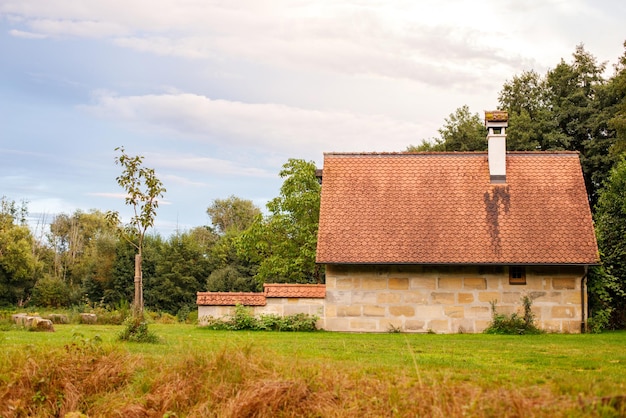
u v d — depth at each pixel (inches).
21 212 3442.4
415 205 1095.0
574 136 2066.9
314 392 476.4
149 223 807.1
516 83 2207.2
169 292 2529.5
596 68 2113.7
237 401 470.9
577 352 712.4
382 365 558.9
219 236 3629.4
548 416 401.4
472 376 515.5
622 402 413.1
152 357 584.4
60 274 3299.7
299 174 1560.0
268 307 1037.2
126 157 803.4
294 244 1568.7
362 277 1031.0
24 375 528.1
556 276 1015.6
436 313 1017.5
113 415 491.5
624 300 1079.6
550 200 1088.2
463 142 2212.1
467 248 1028.5
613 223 1128.8
